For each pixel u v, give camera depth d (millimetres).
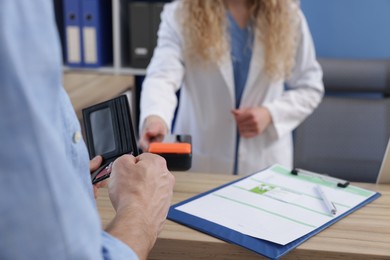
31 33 337
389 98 1797
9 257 332
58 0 2213
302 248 646
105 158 725
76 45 2176
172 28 1509
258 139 1591
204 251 670
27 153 327
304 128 1784
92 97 1536
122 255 435
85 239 364
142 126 1193
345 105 1786
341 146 1764
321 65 1804
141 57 2172
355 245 660
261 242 662
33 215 334
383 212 794
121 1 2180
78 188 366
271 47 1491
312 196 850
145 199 557
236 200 818
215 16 1465
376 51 2203
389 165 942
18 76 321
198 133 1609
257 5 1518
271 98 1598
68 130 484
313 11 2199
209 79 1528
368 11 2158
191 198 830
